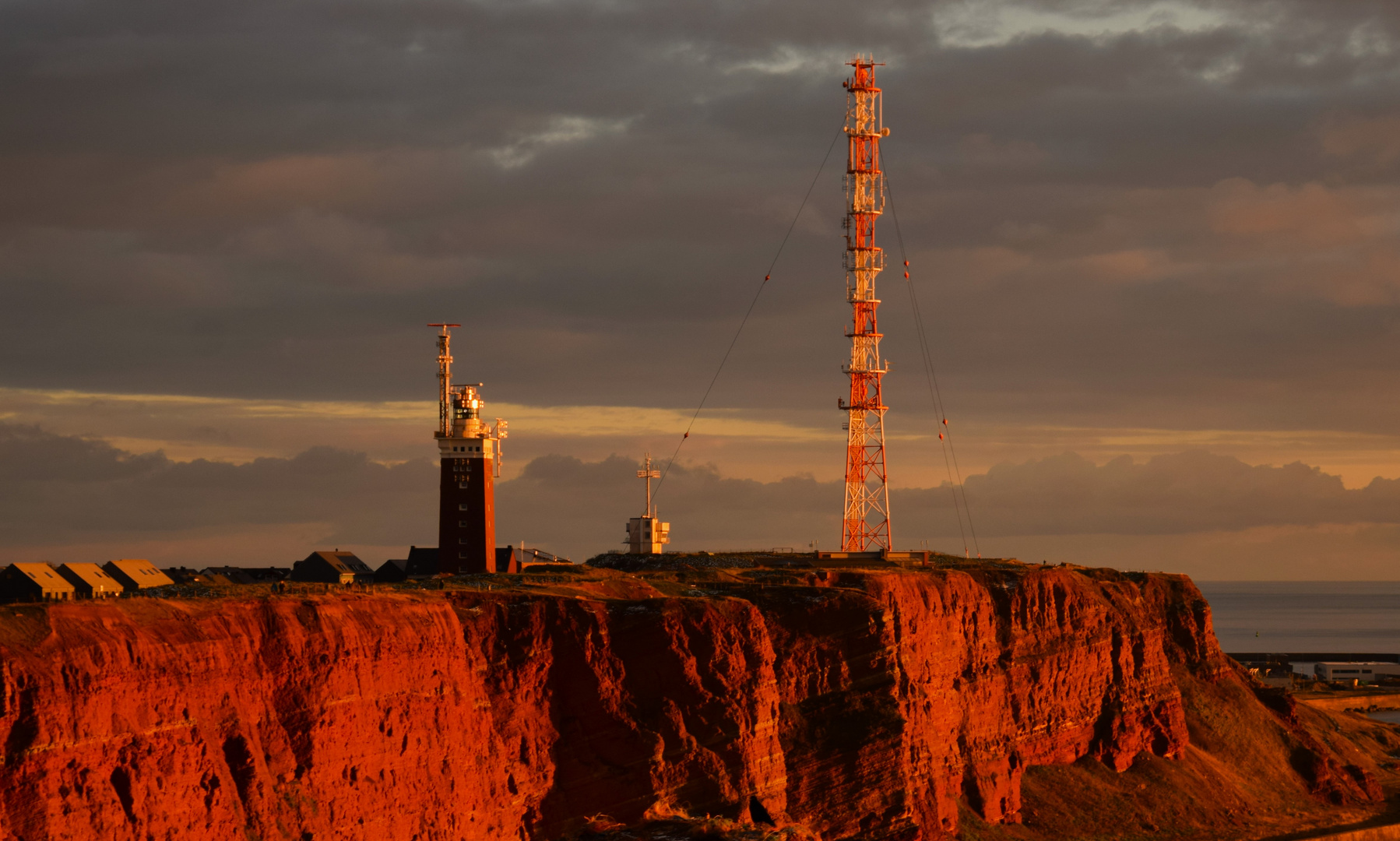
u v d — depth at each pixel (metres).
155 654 110.62
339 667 128.38
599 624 163.75
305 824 119.62
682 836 151.25
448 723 141.75
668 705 164.12
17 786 96.31
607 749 159.62
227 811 111.56
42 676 99.69
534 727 156.38
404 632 139.12
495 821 146.50
